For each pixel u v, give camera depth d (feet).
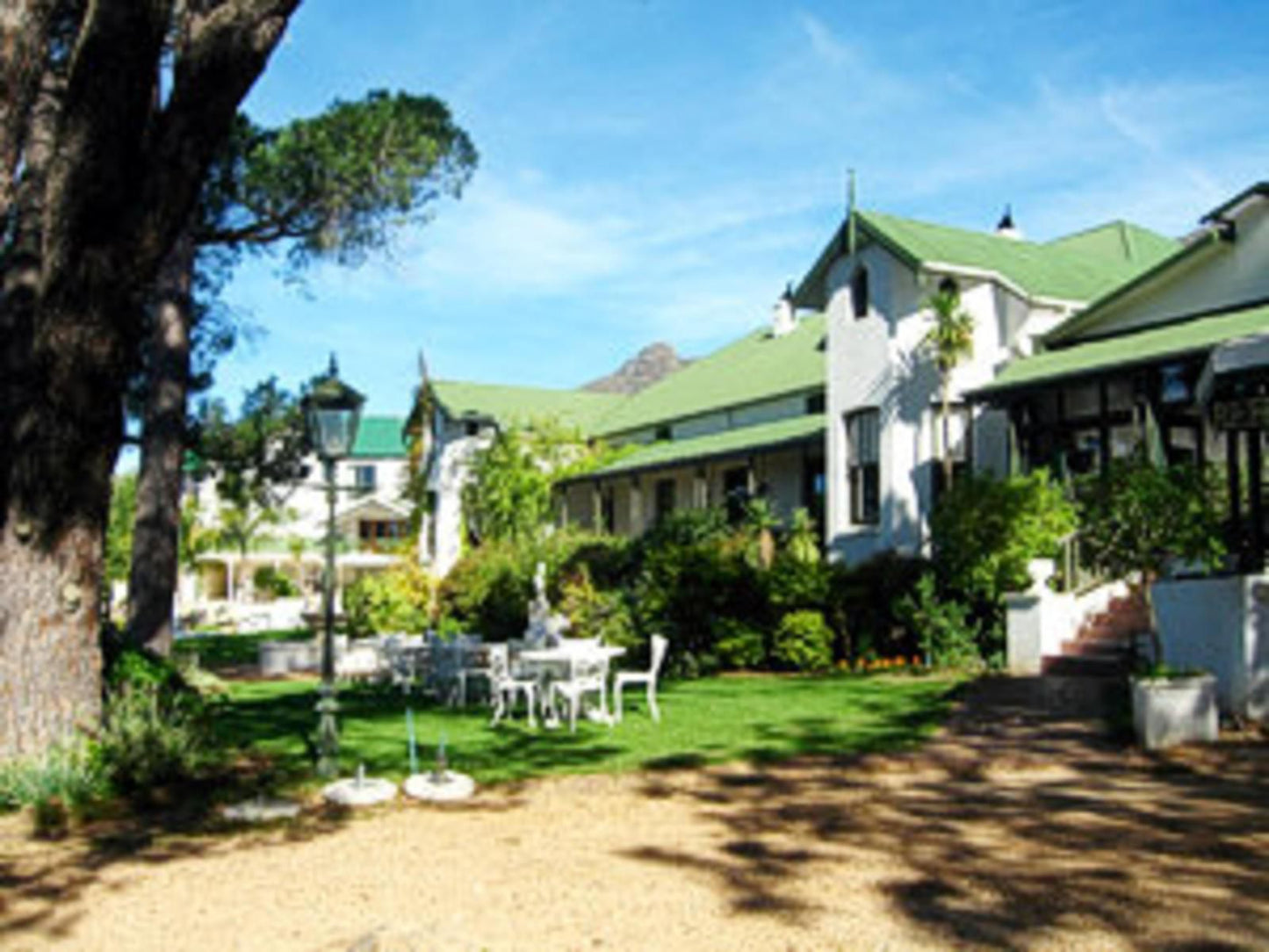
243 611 148.77
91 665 30.76
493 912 19.04
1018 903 18.63
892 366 69.31
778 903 19.03
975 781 29.22
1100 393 59.11
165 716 33.22
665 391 120.16
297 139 61.11
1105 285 75.05
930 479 67.56
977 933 17.25
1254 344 34.68
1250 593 34.42
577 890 20.13
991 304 69.46
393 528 186.60
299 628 133.39
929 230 74.33
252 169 60.03
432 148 63.21
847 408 73.46
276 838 24.85
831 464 74.79
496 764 33.42
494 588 89.81
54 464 29.45
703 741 36.58
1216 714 33.24
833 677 56.59
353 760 34.63
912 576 61.36
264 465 82.48
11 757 28.94
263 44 28.35
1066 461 62.90
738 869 21.20
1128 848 21.79
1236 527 40.55
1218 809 24.85
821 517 82.84
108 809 27.12
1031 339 69.41
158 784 29.40
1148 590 40.47
